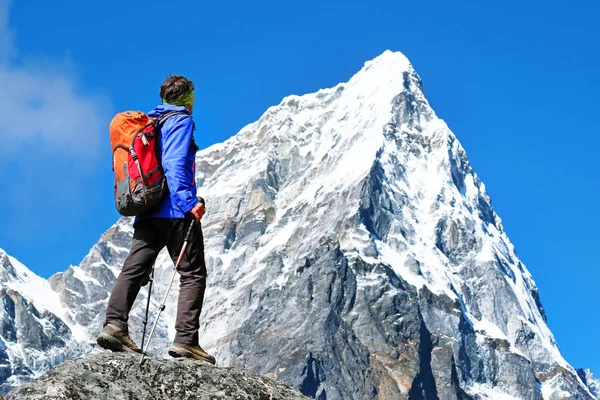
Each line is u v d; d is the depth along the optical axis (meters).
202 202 11.07
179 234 10.98
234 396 9.68
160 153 11.02
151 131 10.98
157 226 11.02
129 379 9.35
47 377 9.01
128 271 11.02
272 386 10.09
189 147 11.09
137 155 10.80
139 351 10.99
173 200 10.85
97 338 10.87
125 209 10.74
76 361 9.32
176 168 10.86
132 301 11.10
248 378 10.02
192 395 9.50
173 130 11.05
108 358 9.46
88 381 9.12
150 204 10.79
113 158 10.91
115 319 10.95
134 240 11.11
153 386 9.43
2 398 9.16
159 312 10.02
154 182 10.80
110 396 9.09
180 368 9.68
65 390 8.87
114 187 10.87
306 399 10.22
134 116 11.06
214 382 9.71
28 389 8.86
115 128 10.98
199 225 11.15
